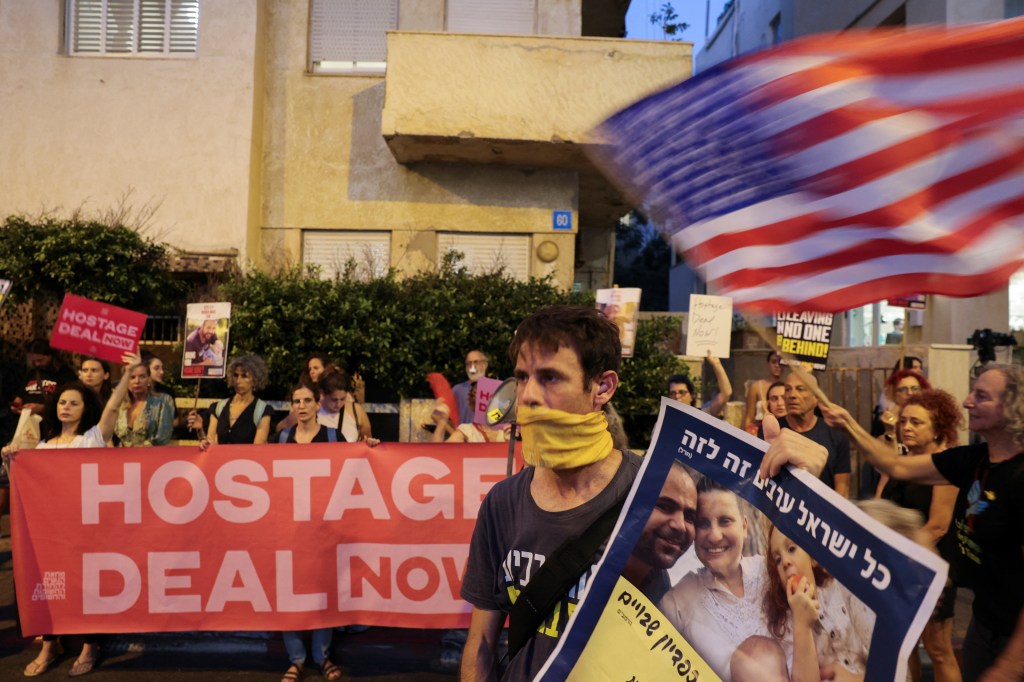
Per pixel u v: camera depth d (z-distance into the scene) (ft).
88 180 37.63
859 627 4.69
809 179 5.88
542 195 39.32
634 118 6.53
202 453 16.07
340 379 19.77
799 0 63.10
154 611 15.94
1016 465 9.64
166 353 36.29
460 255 35.32
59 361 28.81
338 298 31.50
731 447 5.59
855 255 5.78
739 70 6.24
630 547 5.75
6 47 37.86
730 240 6.06
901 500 14.28
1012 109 5.51
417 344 31.58
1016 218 5.50
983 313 42.39
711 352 22.66
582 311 6.39
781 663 5.07
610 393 6.45
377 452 16.12
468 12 39.34
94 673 16.35
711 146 6.22
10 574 22.38
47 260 33.83
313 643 16.51
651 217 6.38
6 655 17.31
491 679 6.89
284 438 17.93
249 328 31.09
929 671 15.87
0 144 37.70
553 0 39.14
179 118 37.63
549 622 6.19
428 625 16.01
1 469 21.38
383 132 34.71
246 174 37.40
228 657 17.25
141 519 15.97
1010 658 8.13
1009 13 41.47
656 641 5.52
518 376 6.53
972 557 10.03
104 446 16.97
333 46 39.65
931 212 5.64
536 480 6.68
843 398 33.83
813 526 5.03
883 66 5.84
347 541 16.07
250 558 16.03
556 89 35.12
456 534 16.07
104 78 37.73
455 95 34.83
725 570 5.41
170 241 37.35
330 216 39.06
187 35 38.17
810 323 20.12
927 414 13.67
